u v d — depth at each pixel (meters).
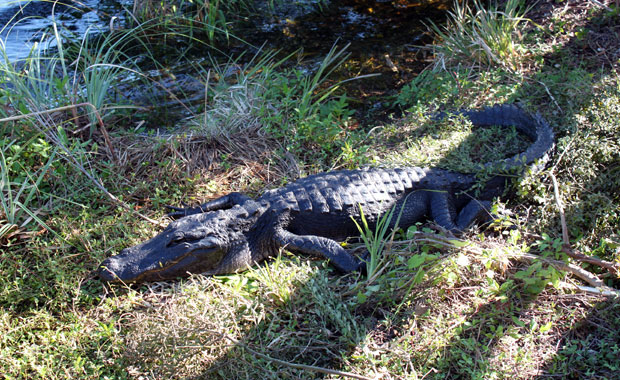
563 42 7.93
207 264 4.73
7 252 4.90
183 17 9.08
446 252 4.84
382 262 4.71
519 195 5.41
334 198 5.14
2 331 4.14
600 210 5.11
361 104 7.31
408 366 3.98
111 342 4.13
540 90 6.82
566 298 4.43
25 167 5.63
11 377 3.81
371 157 6.12
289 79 7.68
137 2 9.27
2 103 6.05
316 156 6.24
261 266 5.04
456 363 4.02
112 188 5.69
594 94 6.50
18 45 8.30
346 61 8.20
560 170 5.62
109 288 4.61
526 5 9.10
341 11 9.72
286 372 3.88
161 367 3.88
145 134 6.57
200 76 7.88
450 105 7.07
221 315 4.15
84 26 9.02
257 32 9.08
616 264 4.48
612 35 7.91
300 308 4.32
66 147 5.79
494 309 4.29
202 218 4.83
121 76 7.77
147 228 5.14
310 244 4.89
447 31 8.40
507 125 6.55
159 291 4.64
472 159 6.19
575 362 3.97
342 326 4.12
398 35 8.88
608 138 5.84
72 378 3.87
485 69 7.55
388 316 4.33
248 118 6.67
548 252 4.54
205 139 6.33
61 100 6.52
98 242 4.94
